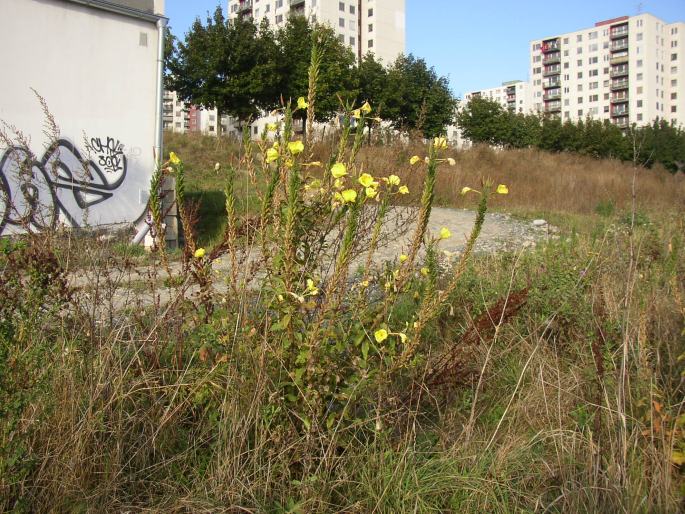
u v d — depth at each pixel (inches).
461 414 126.3
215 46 1122.7
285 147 110.0
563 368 149.0
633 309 159.5
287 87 1166.3
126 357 117.0
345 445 103.1
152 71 397.7
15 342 99.0
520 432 121.3
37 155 345.1
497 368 147.0
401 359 110.5
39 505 91.8
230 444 99.7
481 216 114.7
